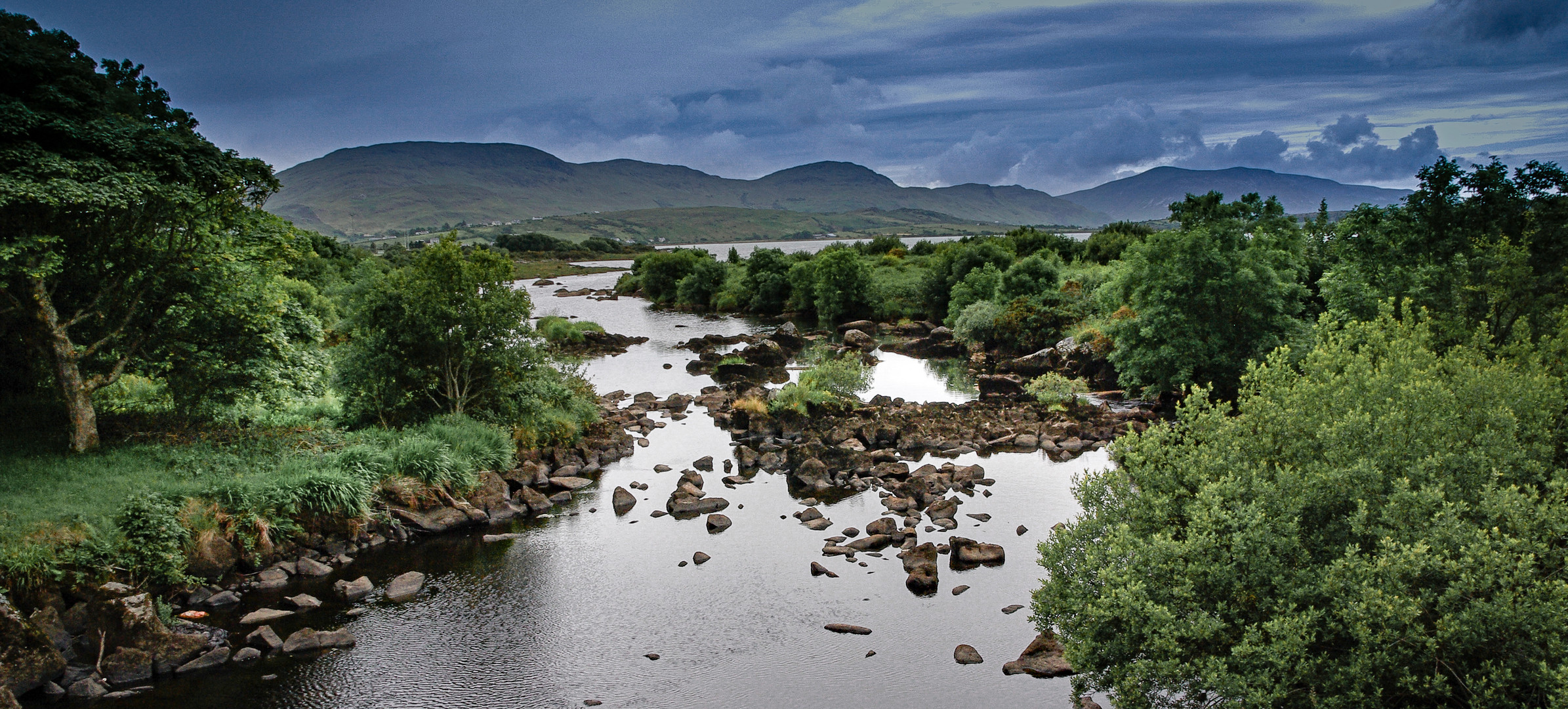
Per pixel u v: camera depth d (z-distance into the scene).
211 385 23.19
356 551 21.14
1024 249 99.44
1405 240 30.55
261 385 23.73
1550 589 8.70
